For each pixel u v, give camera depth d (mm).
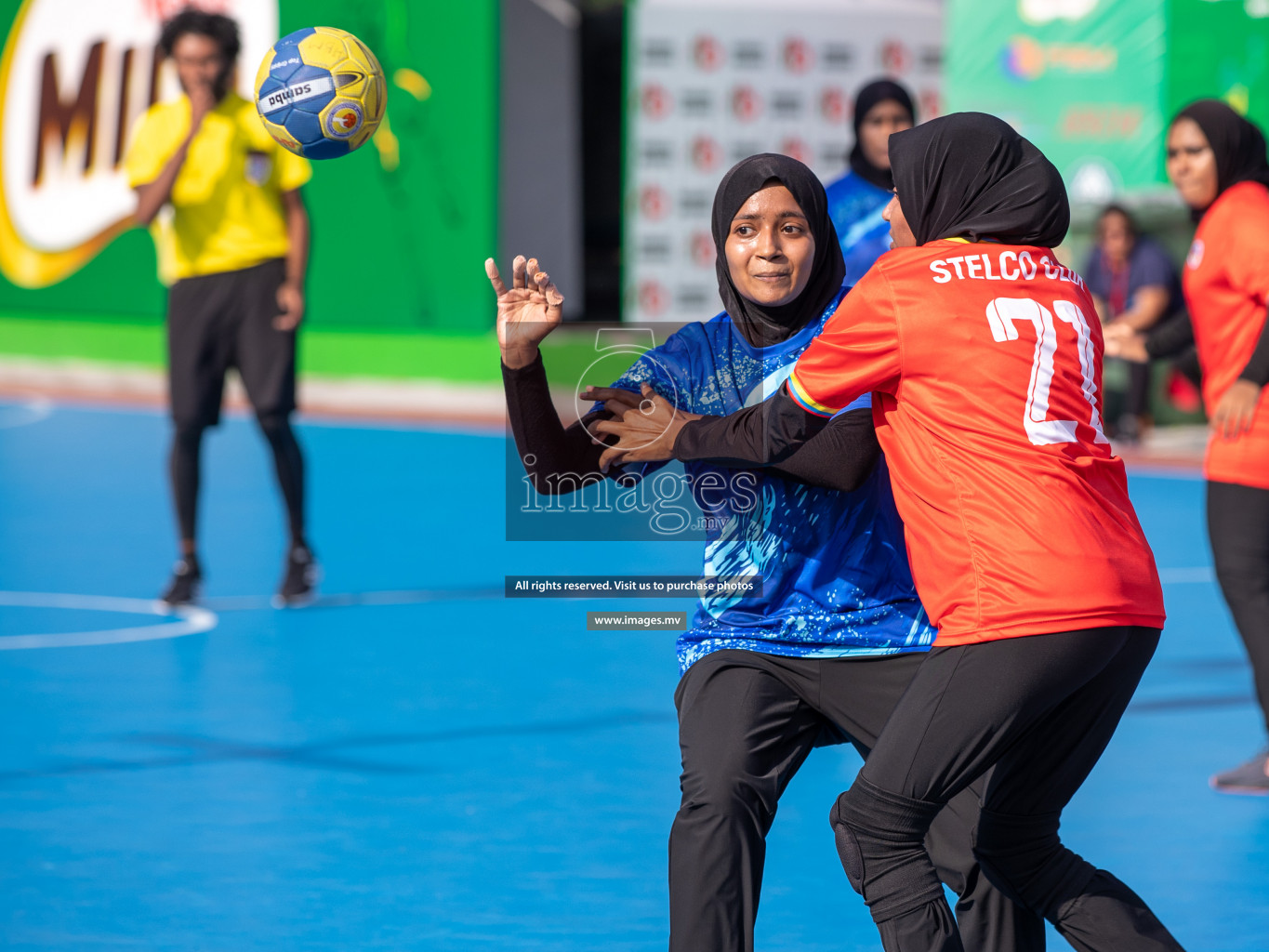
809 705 12664
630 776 20344
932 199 12125
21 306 70500
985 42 54219
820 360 11781
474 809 18984
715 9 61062
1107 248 49688
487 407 61656
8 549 36594
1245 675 26156
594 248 75875
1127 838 18203
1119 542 11477
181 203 29625
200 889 16328
